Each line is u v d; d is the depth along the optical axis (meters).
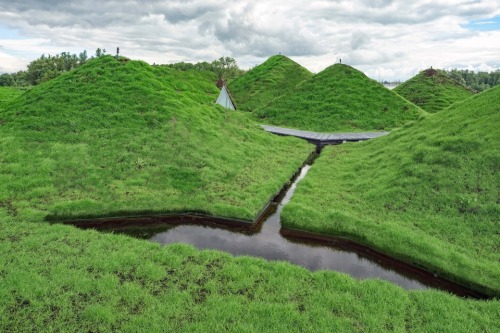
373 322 8.77
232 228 14.79
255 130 29.86
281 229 14.71
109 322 8.48
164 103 24.44
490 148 16.45
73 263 10.67
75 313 8.73
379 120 36.38
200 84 49.44
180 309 9.02
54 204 14.90
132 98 24.31
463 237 12.90
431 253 12.05
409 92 57.47
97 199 15.66
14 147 19.06
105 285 9.74
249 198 16.66
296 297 9.74
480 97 21.31
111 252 11.42
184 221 15.19
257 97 54.66
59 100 23.25
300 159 24.56
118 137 20.80
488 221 13.36
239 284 10.15
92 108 22.78
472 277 11.00
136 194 16.25
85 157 18.78
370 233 13.57
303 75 60.75
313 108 39.84
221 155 21.58
